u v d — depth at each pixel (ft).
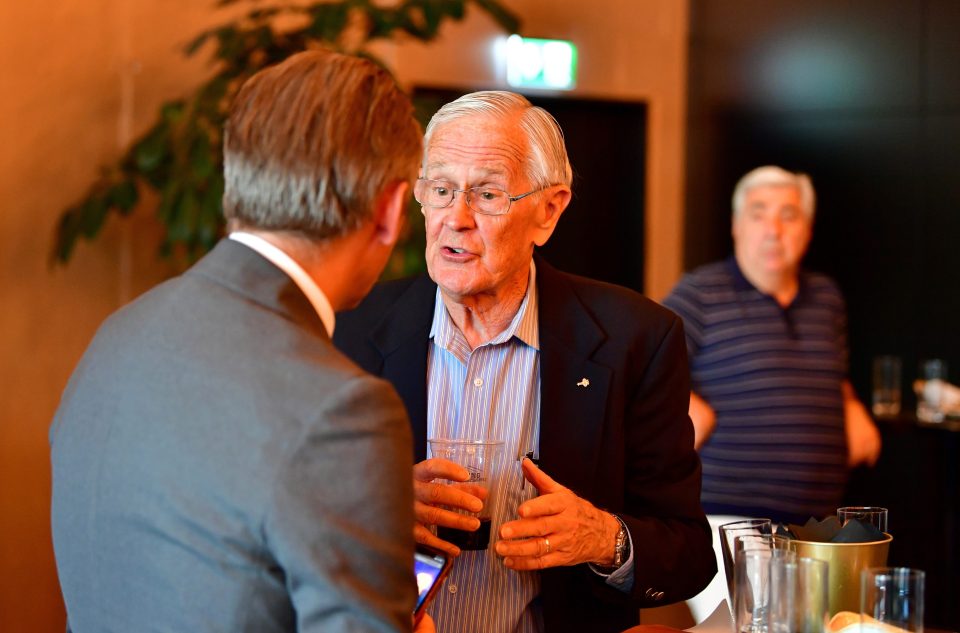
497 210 5.54
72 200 13.20
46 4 12.94
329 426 3.41
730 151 18.24
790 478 10.57
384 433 3.49
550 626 5.63
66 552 3.81
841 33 17.37
